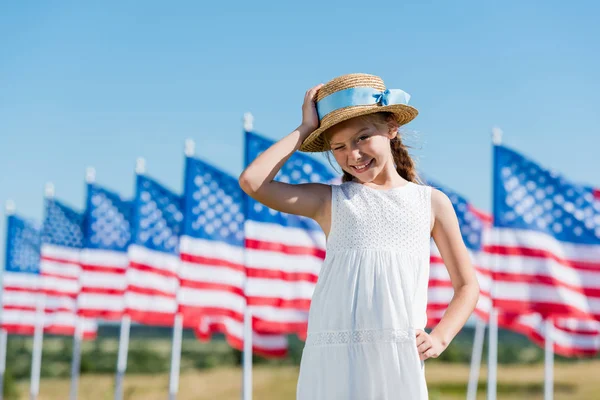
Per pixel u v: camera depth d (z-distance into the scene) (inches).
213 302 403.9
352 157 136.1
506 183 401.1
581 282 394.0
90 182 559.2
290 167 385.1
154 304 478.9
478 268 448.5
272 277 381.4
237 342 454.9
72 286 636.1
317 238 390.9
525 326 479.2
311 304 135.4
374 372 126.7
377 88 138.3
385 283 130.1
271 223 385.4
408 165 151.3
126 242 561.0
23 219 719.1
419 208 137.2
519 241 396.5
